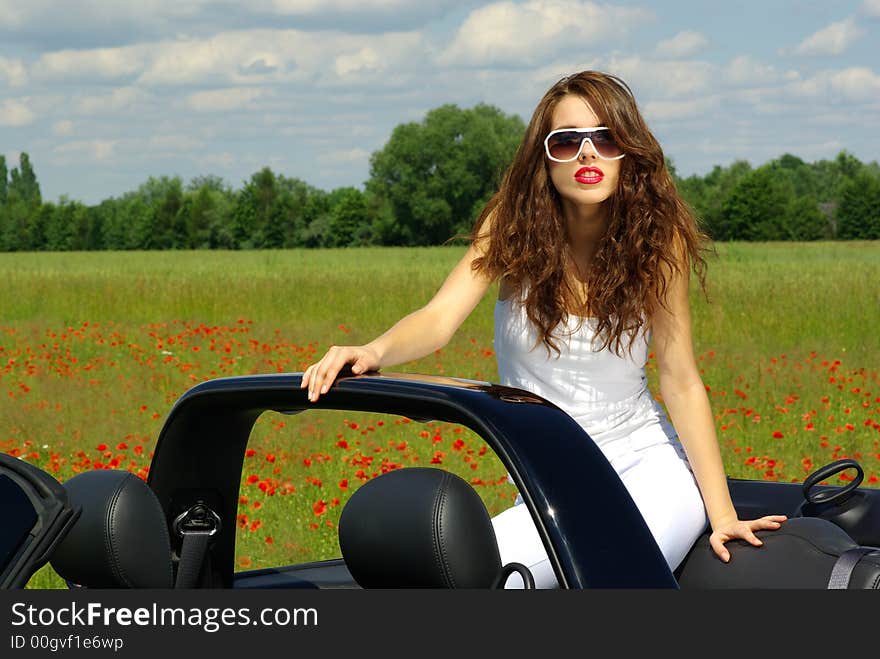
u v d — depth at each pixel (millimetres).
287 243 128500
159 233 132375
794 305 19797
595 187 2676
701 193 127688
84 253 100812
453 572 1699
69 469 7453
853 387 10703
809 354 13453
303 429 8102
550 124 2738
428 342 2736
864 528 2916
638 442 2816
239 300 24094
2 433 8664
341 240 126062
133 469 7020
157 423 9211
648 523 2604
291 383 2137
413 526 1706
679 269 2758
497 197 2857
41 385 11172
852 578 2326
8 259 73562
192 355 14211
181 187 165000
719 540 2625
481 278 2881
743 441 8406
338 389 2084
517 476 1841
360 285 27969
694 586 2607
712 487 2713
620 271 2709
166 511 2336
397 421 8250
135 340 16500
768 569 2508
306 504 6293
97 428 8938
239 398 2182
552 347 2812
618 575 1820
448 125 122125
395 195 122375
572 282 2814
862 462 7805
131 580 1948
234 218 129500
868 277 27250
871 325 17391
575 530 1821
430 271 38750
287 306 23359
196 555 2309
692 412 2768
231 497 2426
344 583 2584
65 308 23266
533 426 1938
